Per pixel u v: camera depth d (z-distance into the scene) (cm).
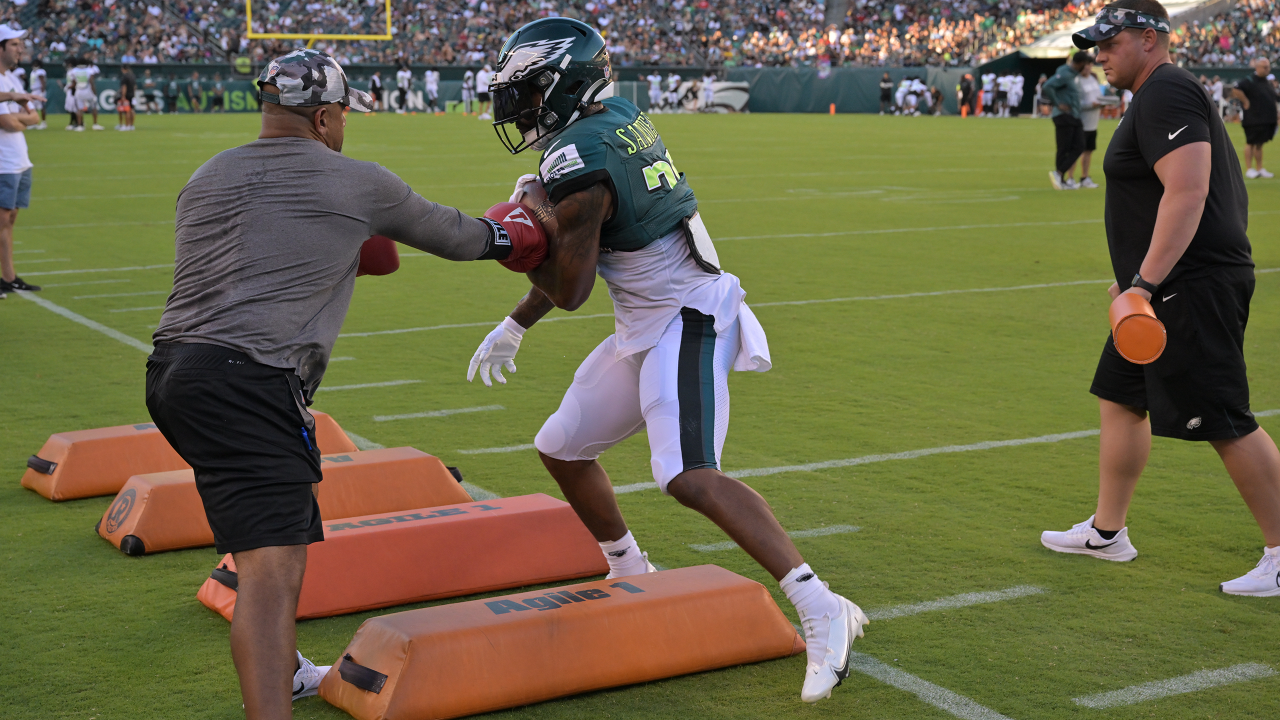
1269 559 536
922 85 5828
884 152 3400
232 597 506
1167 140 510
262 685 359
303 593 507
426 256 1619
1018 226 1870
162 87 5512
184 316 386
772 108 6112
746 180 2594
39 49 5644
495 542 546
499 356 502
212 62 5712
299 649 479
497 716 421
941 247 1652
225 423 374
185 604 523
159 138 3800
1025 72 5884
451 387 925
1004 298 1288
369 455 643
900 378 949
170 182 2498
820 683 406
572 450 480
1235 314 523
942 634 492
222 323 379
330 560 517
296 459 382
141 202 2150
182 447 383
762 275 1430
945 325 1150
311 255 385
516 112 438
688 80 6069
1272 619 507
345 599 513
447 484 638
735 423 824
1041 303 1259
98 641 484
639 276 446
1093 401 880
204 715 422
